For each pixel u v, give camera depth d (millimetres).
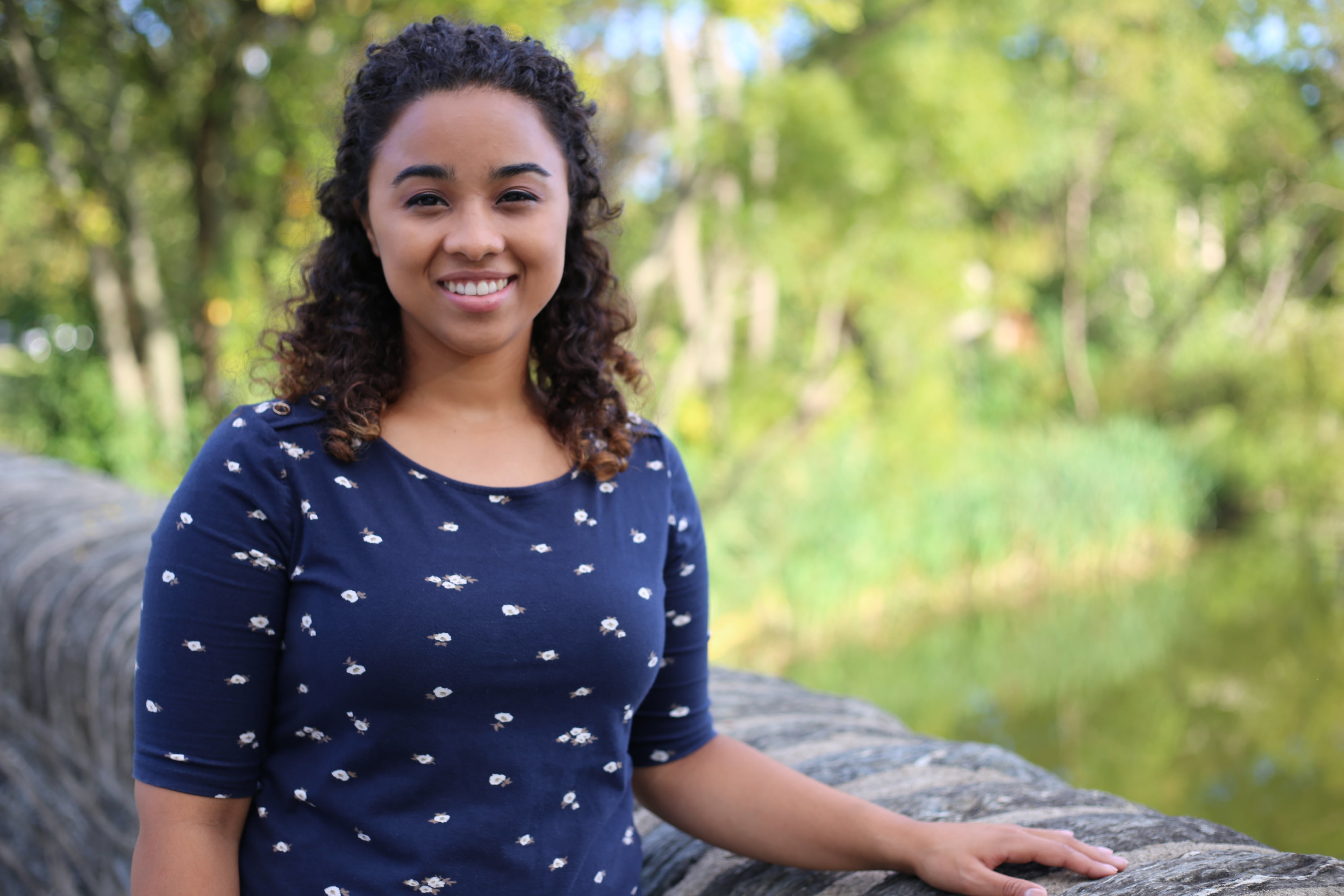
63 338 9891
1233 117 15727
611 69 10078
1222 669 8461
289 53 7723
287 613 1062
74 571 2277
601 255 1286
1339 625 9586
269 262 8203
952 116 10484
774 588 9523
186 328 9578
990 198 14047
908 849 1175
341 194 1172
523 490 1119
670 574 1262
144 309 8367
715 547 9484
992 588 10750
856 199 10961
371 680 1030
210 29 8305
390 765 1057
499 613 1057
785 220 11086
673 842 1502
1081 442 12578
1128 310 19422
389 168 1097
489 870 1075
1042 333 17828
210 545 1027
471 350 1113
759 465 10516
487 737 1067
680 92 10445
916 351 12766
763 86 9922
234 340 7680
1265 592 10719
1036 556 11211
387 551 1051
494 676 1056
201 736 1041
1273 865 991
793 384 13188
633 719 1301
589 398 1206
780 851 1249
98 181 8344
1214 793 6172
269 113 8383
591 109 1234
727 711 1805
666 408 10898
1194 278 19406
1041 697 7887
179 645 1030
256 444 1055
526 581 1077
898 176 10984
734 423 12195
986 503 10922
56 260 9742
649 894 1434
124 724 1952
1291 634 9359
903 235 11539
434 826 1063
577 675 1094
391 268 1104
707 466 10328
